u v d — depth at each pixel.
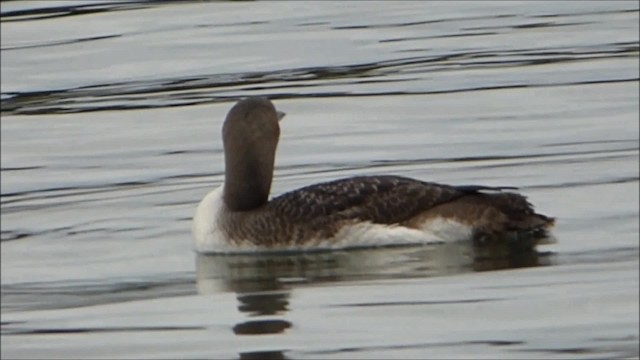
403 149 20.58
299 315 14.91
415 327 14.44
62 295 15.83
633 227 17.05
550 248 16.50
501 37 25.67
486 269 15.97
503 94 22.78
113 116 22.78
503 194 16.84
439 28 26.36
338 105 22.66
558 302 14.87
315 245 16.73
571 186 18.70
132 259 16.91
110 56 25.62
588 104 22.11
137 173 20.20
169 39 26.30
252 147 16.98
